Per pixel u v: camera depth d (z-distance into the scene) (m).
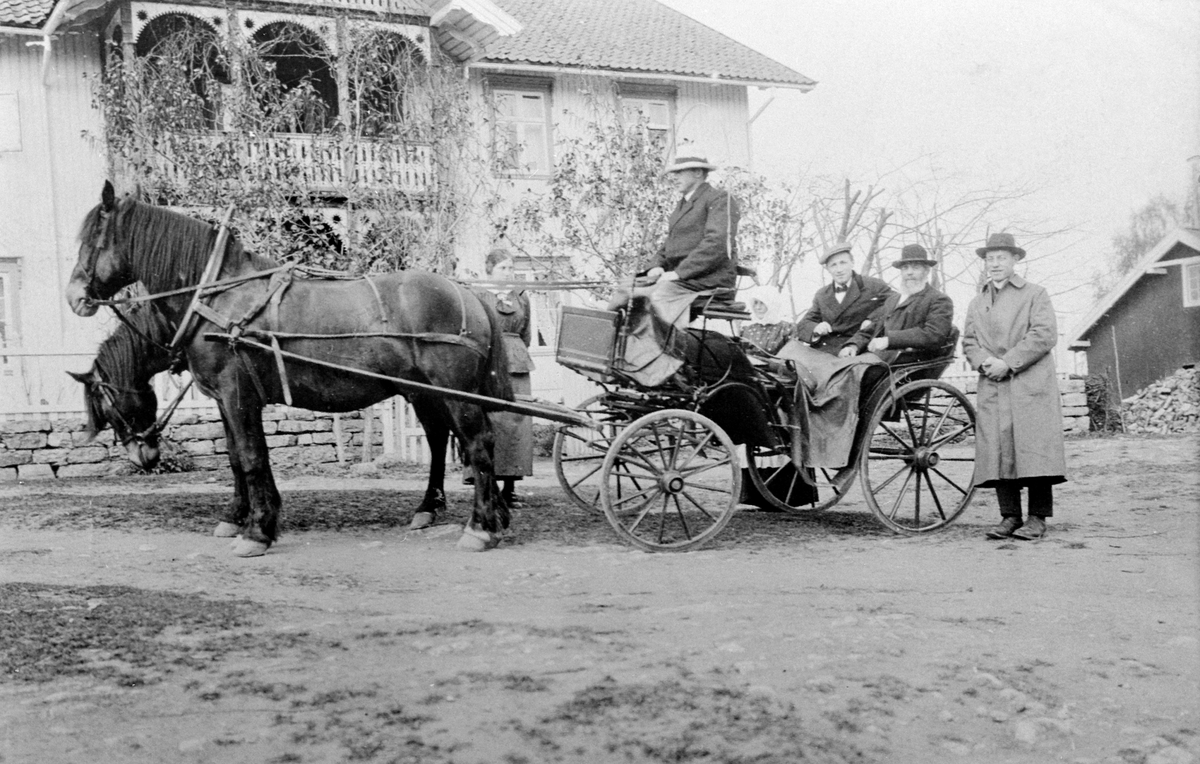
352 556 7.63
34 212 18.88
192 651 5.19
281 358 7.67
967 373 20.00
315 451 15.65
